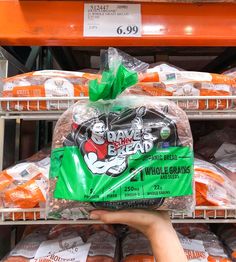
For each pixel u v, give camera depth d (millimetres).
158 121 585
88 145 570
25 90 770
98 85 583
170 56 1344
